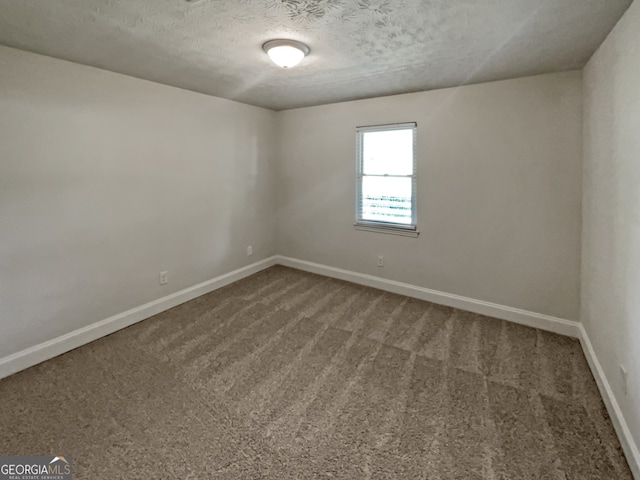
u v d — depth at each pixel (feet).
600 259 7.50
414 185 12.30
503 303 10.86
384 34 6.81
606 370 6.96
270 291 13.21
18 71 7.63
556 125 9.46
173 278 11.75
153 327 10.25
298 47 7.32
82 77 8.77
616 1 5.49
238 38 7.02
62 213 8.66
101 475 5.22
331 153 14.19
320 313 11.25
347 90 11.51
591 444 5.83
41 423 6.30
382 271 13.43
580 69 9.02
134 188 10.27
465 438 5.99
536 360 8.50
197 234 12.50
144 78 10.09
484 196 10.83
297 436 6.03
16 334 7.99
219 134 12.96
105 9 5.75
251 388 7.38
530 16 6.03
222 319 10.80
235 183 13.92
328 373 7.94
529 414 6.57
